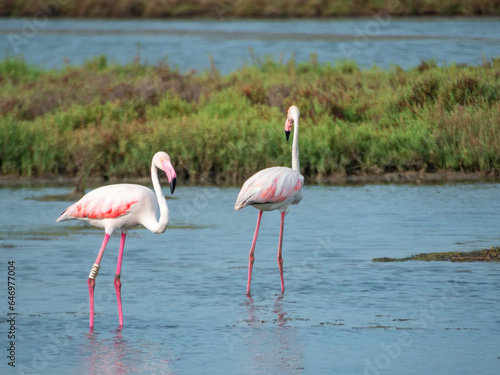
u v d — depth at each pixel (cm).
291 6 5509
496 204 1556
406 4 5334
